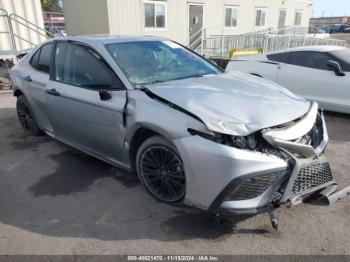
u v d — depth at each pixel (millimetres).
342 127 5387
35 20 11156
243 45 15242
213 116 2543
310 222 2814
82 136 3752
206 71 3791
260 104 2787
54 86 3938
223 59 12352
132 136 3055
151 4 14203
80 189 3467
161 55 3738
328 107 5949
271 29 19109
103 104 3223
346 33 52812
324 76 5902
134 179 3629
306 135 2795
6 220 2973
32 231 2805
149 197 3258
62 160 4211
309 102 3162
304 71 6188
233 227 2766
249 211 2465
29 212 3086
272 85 3434
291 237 2637
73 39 3861
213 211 2553
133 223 2863
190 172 2564
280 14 22125
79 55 3674
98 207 3123
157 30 14758
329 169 2881
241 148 2414
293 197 2545
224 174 2398
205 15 16688
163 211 3023
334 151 4375
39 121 4680
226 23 17922
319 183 2766
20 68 4883
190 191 2627
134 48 3635
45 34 11211
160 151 2885
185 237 2666
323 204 3062
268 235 2664
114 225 2846
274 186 2486
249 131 2453
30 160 4246
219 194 2459
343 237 2625
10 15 9266
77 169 3936
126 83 3139
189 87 3045
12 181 3701
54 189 3490
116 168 3924
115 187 3475
